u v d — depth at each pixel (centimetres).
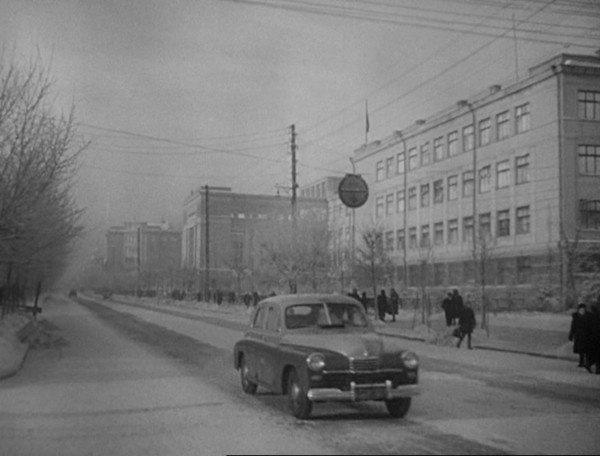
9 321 3400
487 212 5306
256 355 1252
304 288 5144
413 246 6331
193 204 10556
